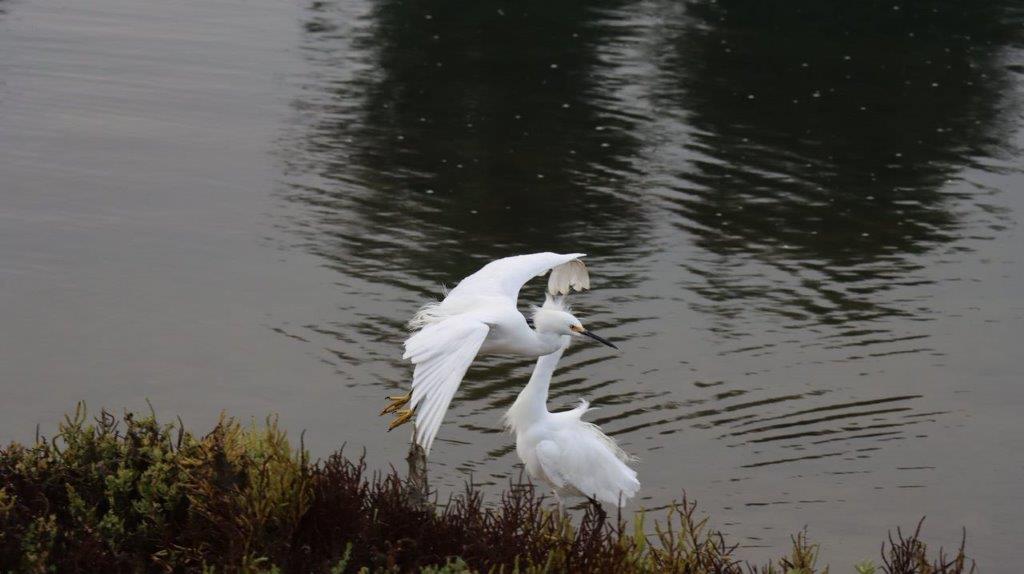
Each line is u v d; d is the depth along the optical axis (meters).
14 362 14.18
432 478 12.11
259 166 21.16
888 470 13.09
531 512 8.44
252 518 7.79
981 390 15.25
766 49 30.09
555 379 14.75
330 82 25.66
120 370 14.19
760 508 12.12
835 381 15.21
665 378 14.96
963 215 21.64
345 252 18.03
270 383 14.10
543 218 19.80
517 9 32.06
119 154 21.14
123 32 27.98
